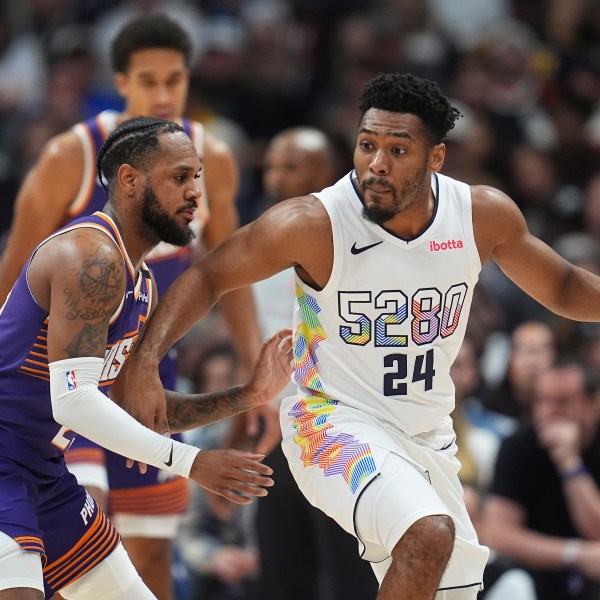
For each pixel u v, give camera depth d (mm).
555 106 33906
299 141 20141
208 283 13500
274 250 13250
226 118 33875
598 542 20047
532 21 36969
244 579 20969
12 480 12805
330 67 35062
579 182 32719
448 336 13547
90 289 12477
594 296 13992
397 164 12898
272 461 18750
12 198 30391
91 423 12484
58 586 13648
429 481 13508
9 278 16969
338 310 13328
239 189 31484
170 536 17469
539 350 22750
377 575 13805
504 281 28141
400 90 12906
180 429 14289
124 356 13555
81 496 13711
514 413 22922
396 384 13414
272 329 19797
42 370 12859
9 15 36281
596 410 20688
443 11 38281
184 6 35688
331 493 13047
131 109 17625
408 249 13234
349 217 13234
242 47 35000
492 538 20234
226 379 22656
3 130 33094
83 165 16844
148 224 13172
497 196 13680
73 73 32281
